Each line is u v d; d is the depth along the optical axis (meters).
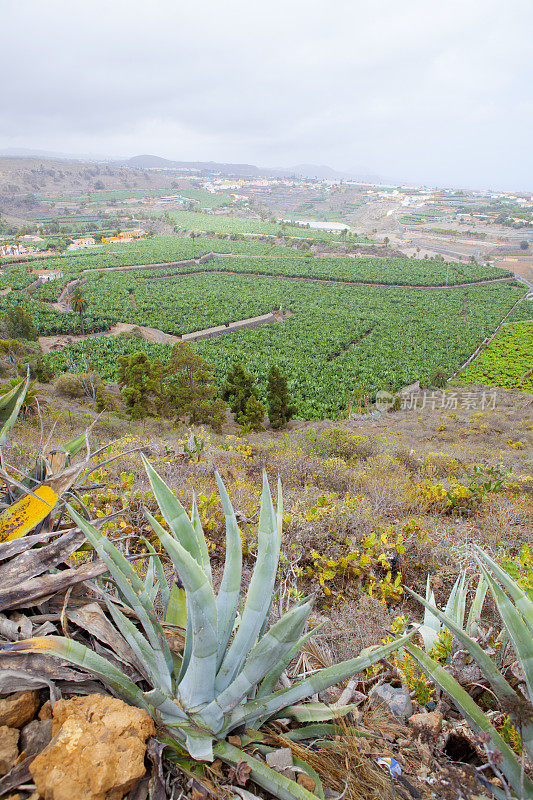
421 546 4.91
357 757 1.80
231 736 1.78
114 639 1.87
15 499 2.17
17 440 9.16
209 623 1.53
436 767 1.90
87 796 1.32
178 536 1.77
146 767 1.59
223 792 1.57
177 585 2.07
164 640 1.72
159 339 68.75
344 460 11.31
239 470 8.76
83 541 1.93
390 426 23.59
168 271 126.75
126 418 26.33
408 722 2.19
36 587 1.77
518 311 105.94
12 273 109.62
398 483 8.04
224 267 135.38
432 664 1.94
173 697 1.73
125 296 98.31
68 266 123.81
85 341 59.53
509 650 2.43
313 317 92.75
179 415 26.88
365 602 3.98
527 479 9.54
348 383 50.62
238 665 1.74
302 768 1.72
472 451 15.24
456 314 101.44
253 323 83.62
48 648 1.59
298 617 1.53
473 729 1.82
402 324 91.75
